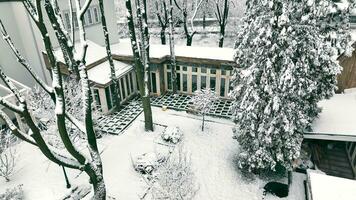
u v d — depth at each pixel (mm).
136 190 14203
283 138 13133
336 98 18266
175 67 21906
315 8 11086
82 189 14172
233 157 16438
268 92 12359
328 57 12578
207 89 18797
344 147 18453
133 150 17109
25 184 14492
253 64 12727
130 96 23234
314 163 16766
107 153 16922
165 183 11539
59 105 6574
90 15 23359
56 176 15031
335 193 11359
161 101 22625
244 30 13625
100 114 20547
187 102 22359
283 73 11938
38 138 6664
